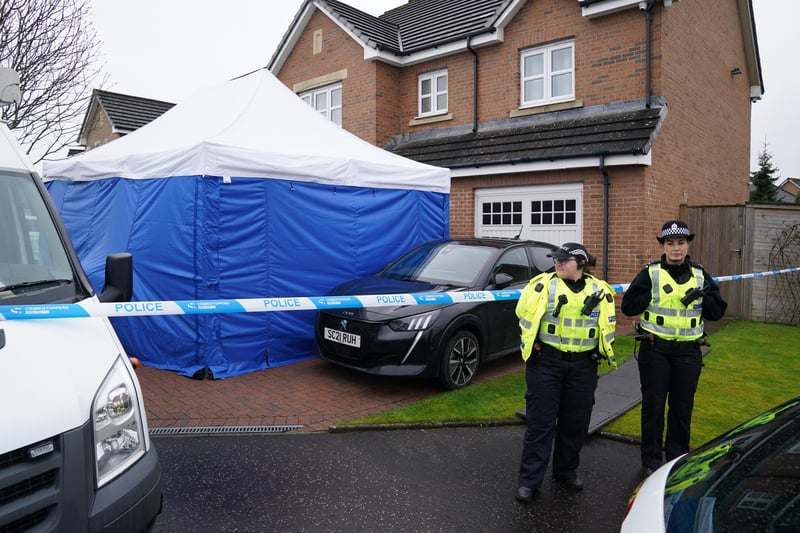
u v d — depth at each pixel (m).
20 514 2.02
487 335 6.43
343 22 14.15
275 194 6.90
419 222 8.58
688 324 4.00
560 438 4.01
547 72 11.66
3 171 3.38
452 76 13.16
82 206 7.91
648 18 10.12
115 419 2.48
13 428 2.07
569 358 3.83
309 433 4.94
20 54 9.72
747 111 15.40
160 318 6.69
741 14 14.15
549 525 3.52
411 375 5.73
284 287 7.02
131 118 21.14
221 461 4.36
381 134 13.88
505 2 11.88
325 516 3.57
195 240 6.39
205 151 6.30
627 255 9.77
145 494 2.48
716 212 10.55
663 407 4.12
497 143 11.59
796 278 9.86
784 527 1.59
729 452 2.13
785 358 7.49
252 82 8.53
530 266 7.16
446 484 4.04
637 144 9.40
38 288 3.06
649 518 1.90
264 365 6.88
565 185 10.51
